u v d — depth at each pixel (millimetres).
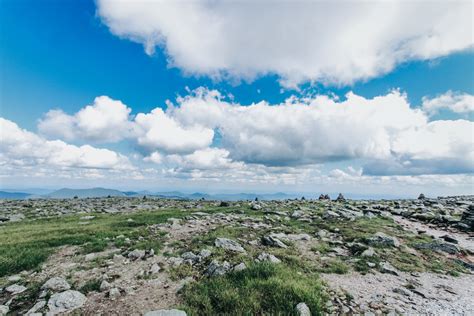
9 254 13539
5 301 9180
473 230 22766
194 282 10312
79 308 8711
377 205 39062
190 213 30891
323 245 16469
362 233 19422
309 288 9008
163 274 11562
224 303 8344
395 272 12250
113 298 9375
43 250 14539
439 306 8852
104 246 15789
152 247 15070
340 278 11305
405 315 8133
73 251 14859
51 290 9859
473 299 9547
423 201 47500
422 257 15031
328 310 8227
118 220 25844
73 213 37281
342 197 56344
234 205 42938
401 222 26375
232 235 18016
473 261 14859
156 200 69625
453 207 36562
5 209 41938
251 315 7637
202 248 14680
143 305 8867
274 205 41031
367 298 9320
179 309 8172
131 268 12258
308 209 34219
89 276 11352
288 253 14414
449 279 11883
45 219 29891
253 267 10742
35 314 8242
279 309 7836
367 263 13250
